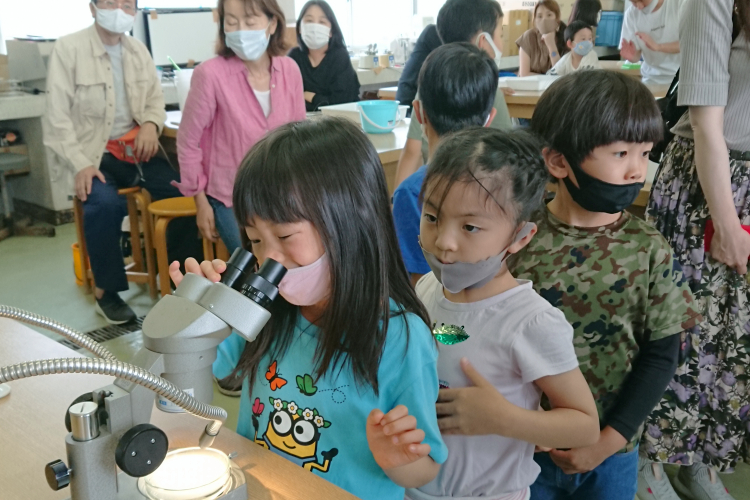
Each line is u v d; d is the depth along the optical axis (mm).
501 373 1038
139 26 4828
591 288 1216
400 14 7191
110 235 3154
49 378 1033
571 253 1231
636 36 4020
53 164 4562
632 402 1205
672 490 1891
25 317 757
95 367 607
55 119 3211
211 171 2656
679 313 1195
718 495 1900
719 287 1709
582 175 1179
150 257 3416
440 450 887
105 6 3184
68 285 3686
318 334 908
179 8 4961
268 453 836
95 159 3307
